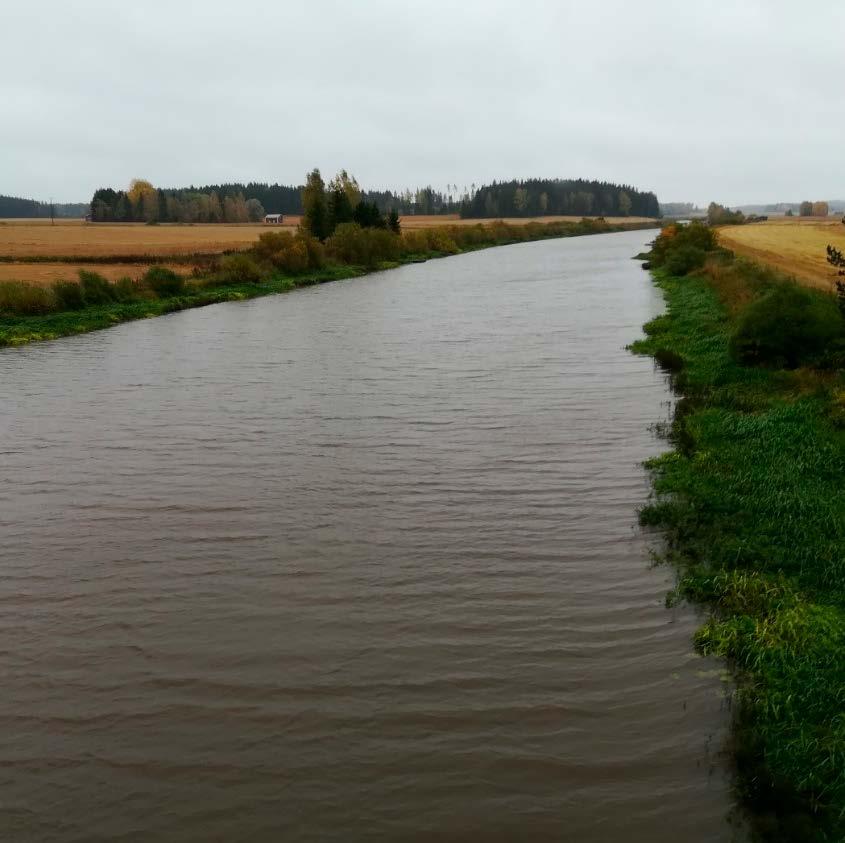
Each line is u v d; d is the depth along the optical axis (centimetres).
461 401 1780
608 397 1758
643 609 845
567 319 3059
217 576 960
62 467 1395
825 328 1719
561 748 644
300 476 1308
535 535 1041
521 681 731
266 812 590
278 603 890
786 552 917
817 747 609
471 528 1071
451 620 839
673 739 647
